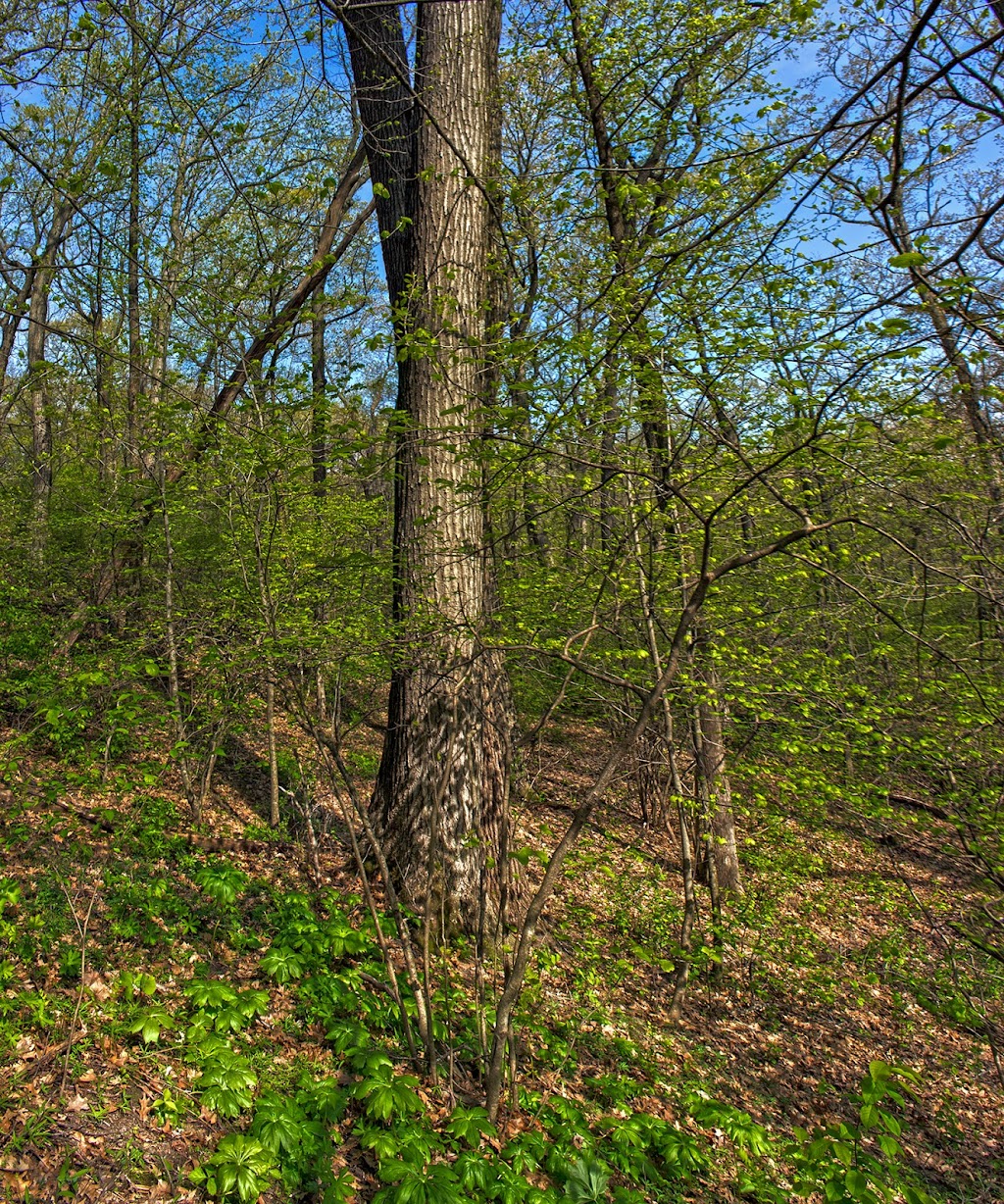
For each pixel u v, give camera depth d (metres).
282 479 4.96
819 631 7.27
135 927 4.79
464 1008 5.11
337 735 4.61
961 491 5.95
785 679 6.74
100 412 7.00
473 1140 3.69
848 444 3.86
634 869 8.51
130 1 5.42
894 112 2.65
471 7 6.33
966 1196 5.49
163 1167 3.29
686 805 7.05
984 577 5.21
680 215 6.23
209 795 7.45
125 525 7.17
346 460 4.74
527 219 6.61
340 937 4.89
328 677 5.55
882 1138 2.83
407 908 5.84
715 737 7.57
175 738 6.39
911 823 6.77
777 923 8.25
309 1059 4.21
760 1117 5.64
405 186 6.77
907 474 4.45
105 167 3.57
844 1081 6.53
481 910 4.41
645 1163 4.21
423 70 6.29
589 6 7.42
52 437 9.12
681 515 6.36
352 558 5.48
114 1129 3.37
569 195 6.72
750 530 6.68
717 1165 4.71
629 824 9.59
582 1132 4.14
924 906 6.81
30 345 11.30
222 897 4.86
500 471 4.41
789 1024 7.10
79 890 4.82
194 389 5.80
